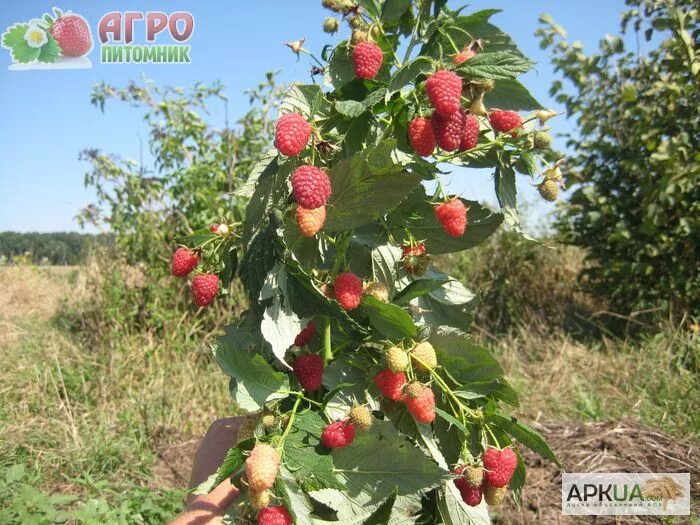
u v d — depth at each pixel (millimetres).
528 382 5188
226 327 1508
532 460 3703
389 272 1464
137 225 6238
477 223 1460
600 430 3984
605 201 6129
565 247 7375
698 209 5668
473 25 1368
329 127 1362
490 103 1375
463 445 1368
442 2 1405
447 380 1403
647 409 4418
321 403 1312
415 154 1326
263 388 1272
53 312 7629
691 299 5883
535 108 1350
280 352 1209
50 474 3809
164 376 5074
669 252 5777
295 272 1241
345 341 1385
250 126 6477
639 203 6070
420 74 1288
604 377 5137
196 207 6211
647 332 5809
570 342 6074
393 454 1239
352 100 1337
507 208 1449
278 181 1248
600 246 6359
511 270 6984
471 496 1340
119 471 3861
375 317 1331
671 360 5203
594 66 6266
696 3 5848
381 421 1241
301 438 1198
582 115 6410
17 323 7230
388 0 1408
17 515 2916
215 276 1498
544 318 6668
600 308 6840
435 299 1588
